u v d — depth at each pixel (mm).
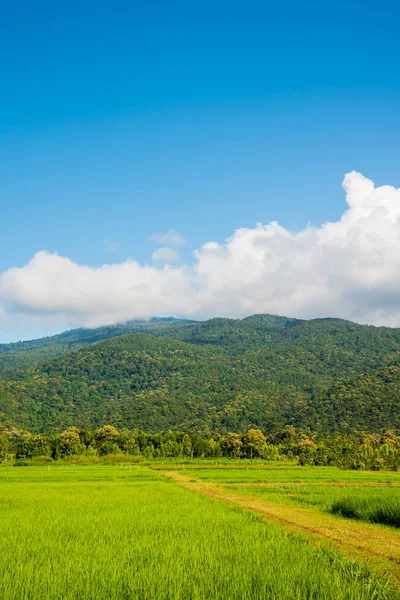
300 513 34125
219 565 16172
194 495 43750
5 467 100812
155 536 21969
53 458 123875
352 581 14359
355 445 114250
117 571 15195
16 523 26000
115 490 49000
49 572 15109
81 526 25031
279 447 147000
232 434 138500
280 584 13828
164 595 12961
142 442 139000
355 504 31984
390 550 21594
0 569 15438
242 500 42531
